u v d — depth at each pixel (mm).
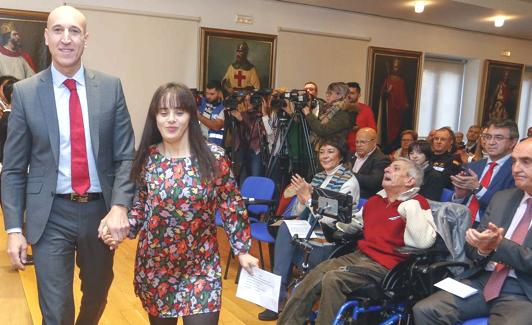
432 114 9062
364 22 7586
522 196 2230
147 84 6070
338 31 7379
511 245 1979
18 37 5391
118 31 5812
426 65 8789
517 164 2121
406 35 8055
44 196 1813
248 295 1877
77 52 1771
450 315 2096
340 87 4410
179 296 1789
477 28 8578
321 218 2742
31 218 1816
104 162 1905
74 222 1874
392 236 2514
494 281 2127
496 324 1972
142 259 1807
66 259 1892
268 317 2979
